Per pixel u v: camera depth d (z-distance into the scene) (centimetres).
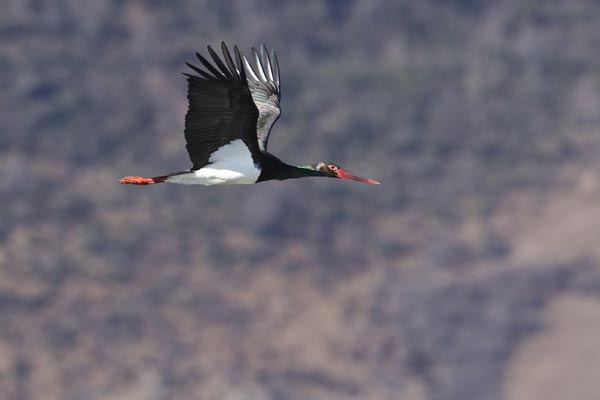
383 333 6406
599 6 11919
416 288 6950
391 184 8762
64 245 6831
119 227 7206
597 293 7019
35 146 8231
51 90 8962
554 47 11275
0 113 8550
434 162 9238
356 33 11012
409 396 5884
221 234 7375
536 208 8625
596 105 10212
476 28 11481
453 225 8256
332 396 5725
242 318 6388
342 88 10006
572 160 9506
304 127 9375
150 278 6650
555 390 6084
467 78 10556
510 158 9506
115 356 5719
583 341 6500
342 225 7894
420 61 10731
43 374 5472
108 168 8175
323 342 6184
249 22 10625
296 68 10212
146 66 9600
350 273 7269
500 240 7956
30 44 9506
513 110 10194
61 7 9962
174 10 10400
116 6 10169
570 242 7912
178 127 8950
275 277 7019
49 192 7562
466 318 6688
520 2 11775
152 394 5400
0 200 7306
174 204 7638
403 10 11381
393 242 7738
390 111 9788
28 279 6316
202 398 5469
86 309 6138
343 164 9012
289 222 7612
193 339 6041
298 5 11038
